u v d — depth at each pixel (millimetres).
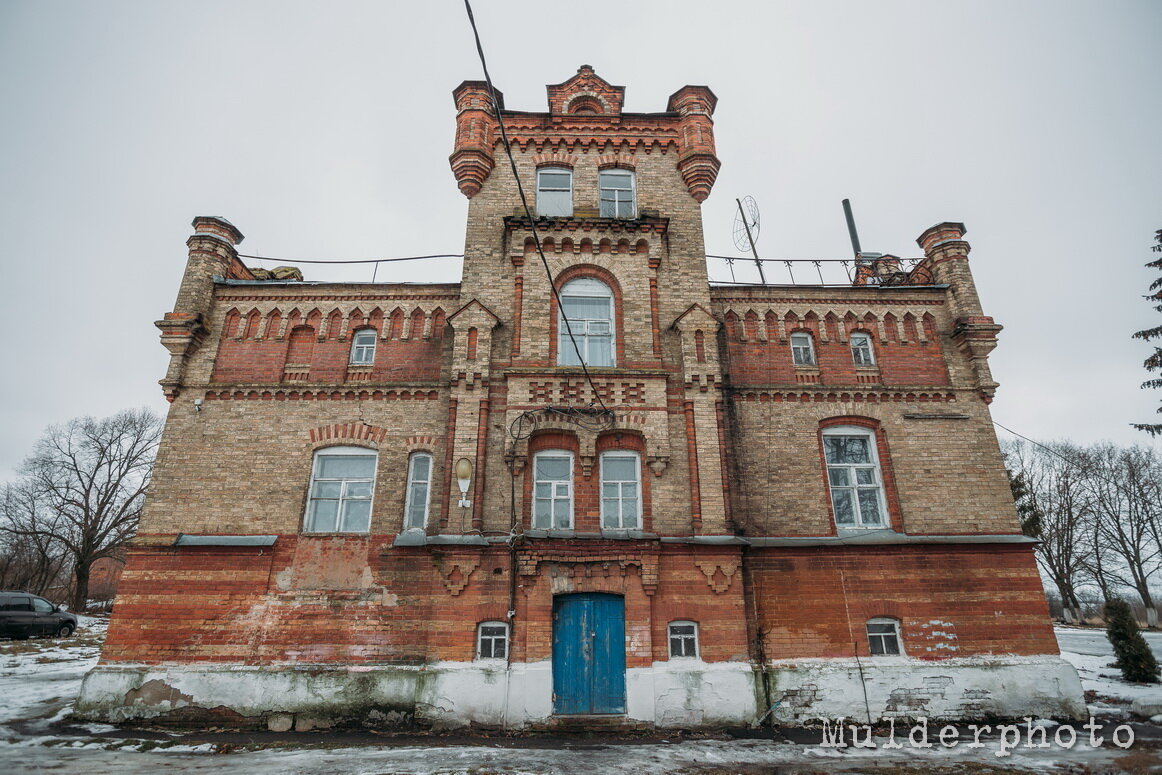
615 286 16391
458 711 12477
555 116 18453
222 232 17219
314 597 13766
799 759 10625
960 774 9812
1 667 19016
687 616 13320
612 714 12664
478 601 13172
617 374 15031
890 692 13320
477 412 14648
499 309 15969
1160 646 26859
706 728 12547
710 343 15555
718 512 14156
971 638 13922
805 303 17141
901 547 14461
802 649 13648
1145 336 21609
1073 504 48812
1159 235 21484
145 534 14188
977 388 16234
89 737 11570
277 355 16219
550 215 17656
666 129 18609
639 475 14648
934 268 17688
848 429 15977
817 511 15000
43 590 46750
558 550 13391
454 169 17625
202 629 13445
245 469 14883
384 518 14477
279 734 12148
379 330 16484
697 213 17516
